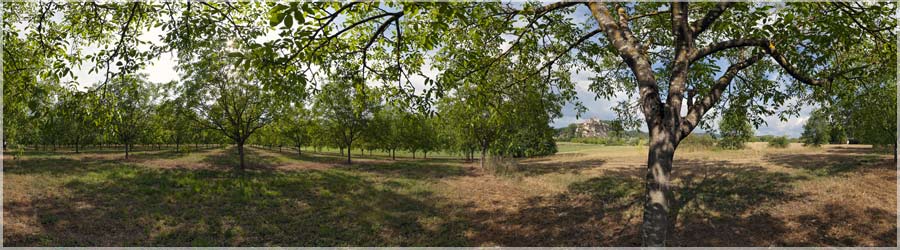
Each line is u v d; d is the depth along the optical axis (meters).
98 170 17.20
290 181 16.77
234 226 9.34
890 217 8.28
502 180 17.41
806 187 11.52
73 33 6.38
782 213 8.96
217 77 18.58
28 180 13.46
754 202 10.04
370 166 24.94
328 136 27.92
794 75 5.22
